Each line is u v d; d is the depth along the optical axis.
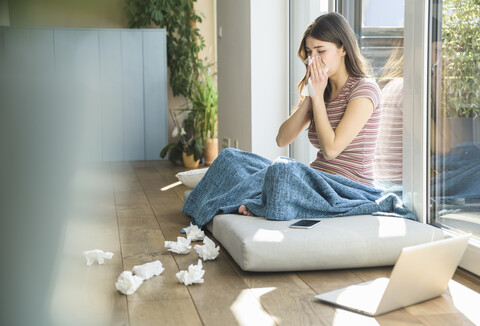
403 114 2.42
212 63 6.72
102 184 0.15
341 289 1.75
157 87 5.96
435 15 2.19
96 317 0.15
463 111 2.02
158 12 6.25
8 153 0.12
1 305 0.12
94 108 0.14
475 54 1.93
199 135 6.05
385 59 2.67
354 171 2.45
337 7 3.24
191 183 3.25
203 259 2.17
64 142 0.13
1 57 0.12
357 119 2.34
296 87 3.89
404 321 1.51
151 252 2.31
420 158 2.30
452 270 1.71
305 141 3.81
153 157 6.07
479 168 1.93
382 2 2.68
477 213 1.97
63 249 0.13
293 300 1.69
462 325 1.49
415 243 2.04
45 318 0.13
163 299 1.69
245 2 4.03
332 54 2.38
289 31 3.94
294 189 2.22
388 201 2.36
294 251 1.93
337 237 1.98
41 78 0.13
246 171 2.73
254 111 3.97
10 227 0.12
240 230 2.04
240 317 1.54
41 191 0.13
